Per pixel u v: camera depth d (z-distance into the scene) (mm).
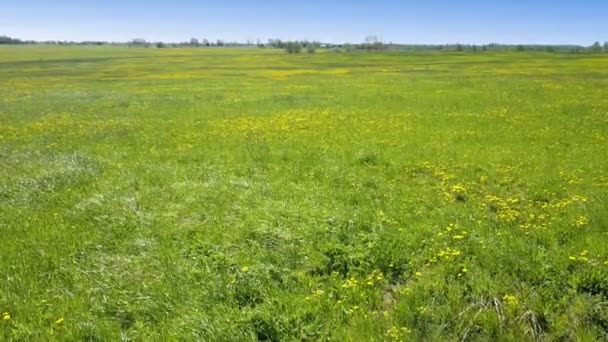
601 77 43375
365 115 22828
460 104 26250
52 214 9594
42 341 5477
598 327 5527
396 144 16047
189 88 39750
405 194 10602
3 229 8797
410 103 27125
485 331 5562
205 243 7879
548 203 9953
